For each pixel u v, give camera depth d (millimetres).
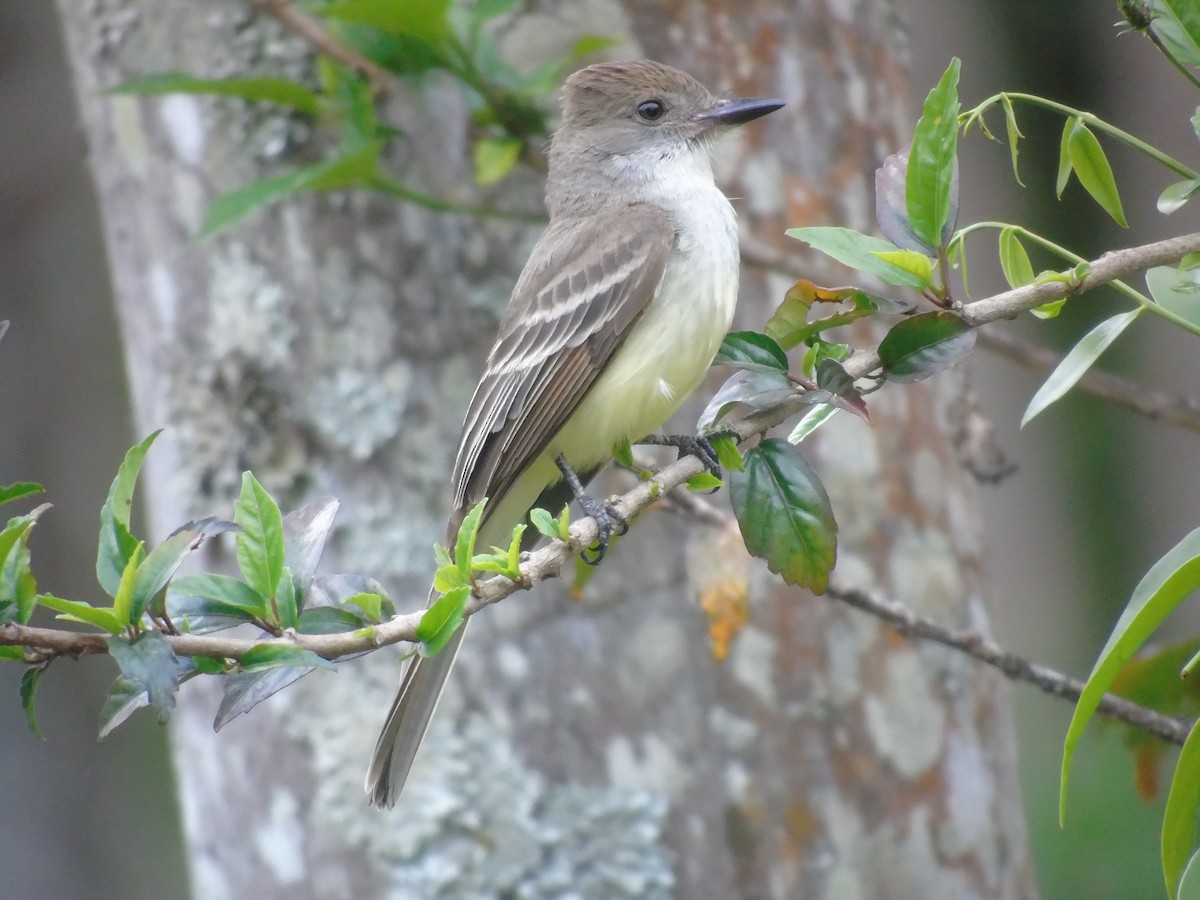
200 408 8539
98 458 14477
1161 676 7531
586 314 7809
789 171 8812
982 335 8523
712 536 7406
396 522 8320
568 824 8250
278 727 8414
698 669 8406
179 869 14055
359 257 8430
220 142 8578
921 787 8586
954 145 5391
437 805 8219
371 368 8398
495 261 8516
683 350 7793
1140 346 17016
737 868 8359
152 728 14461
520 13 8680
